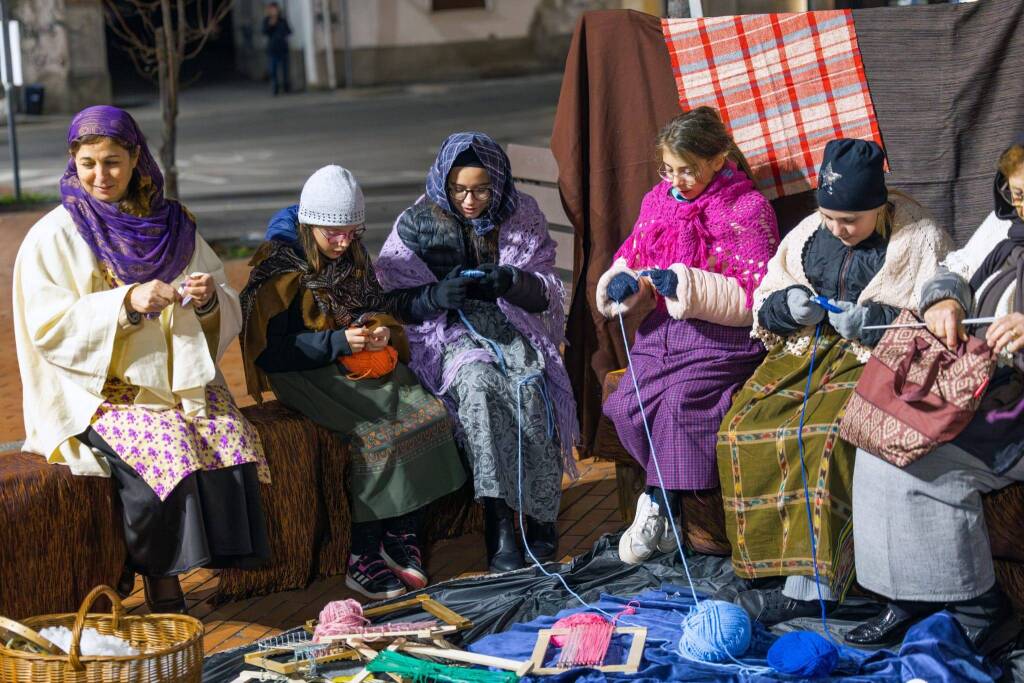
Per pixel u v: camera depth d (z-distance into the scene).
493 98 27.98
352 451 5.68
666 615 5.14
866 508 4.83
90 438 5.16
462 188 5.89
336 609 5.04
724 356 5.54
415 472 5.70
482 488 5.71
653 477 5.58
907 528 4.72
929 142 6.26
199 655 4.32
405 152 21.27
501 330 6.07
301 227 5.73
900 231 5.13
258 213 16.64
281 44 30.17
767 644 4.89
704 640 4.72
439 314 6.01
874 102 6.30
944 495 4.69
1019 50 6.06
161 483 5.04
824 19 6.32
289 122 25.97
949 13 6.17
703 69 6.51
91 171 5.17
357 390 5.69
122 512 5.21
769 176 6.43
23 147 24.34
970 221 6.27
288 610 5.64
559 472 5.99
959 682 4.46
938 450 4.69
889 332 4.80
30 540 4.98
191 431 5.20
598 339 6.81
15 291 5.22
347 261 5.84
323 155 21.39
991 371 4.55
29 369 5.21
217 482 5.18
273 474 5.61
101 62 29.36
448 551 6.26
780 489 5.15
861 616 5.20
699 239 5.64
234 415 5.35
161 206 5.36
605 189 6.72
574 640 4.79
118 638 4.50
